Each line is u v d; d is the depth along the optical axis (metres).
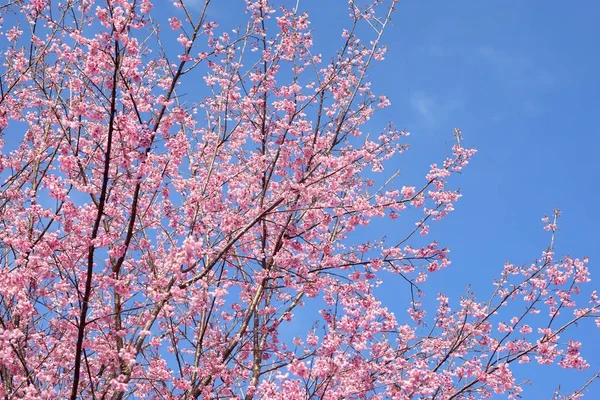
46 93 8.49
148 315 7.42
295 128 9.50
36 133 9.85
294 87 9.73
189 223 9.41
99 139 7.15
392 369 8.52
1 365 7.60
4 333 6.62
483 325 9.89
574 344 9.52
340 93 10.14
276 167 9.63
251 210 9.26
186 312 8.20
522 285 9.98
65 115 8.30
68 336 8.07
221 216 9.30
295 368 7.46
